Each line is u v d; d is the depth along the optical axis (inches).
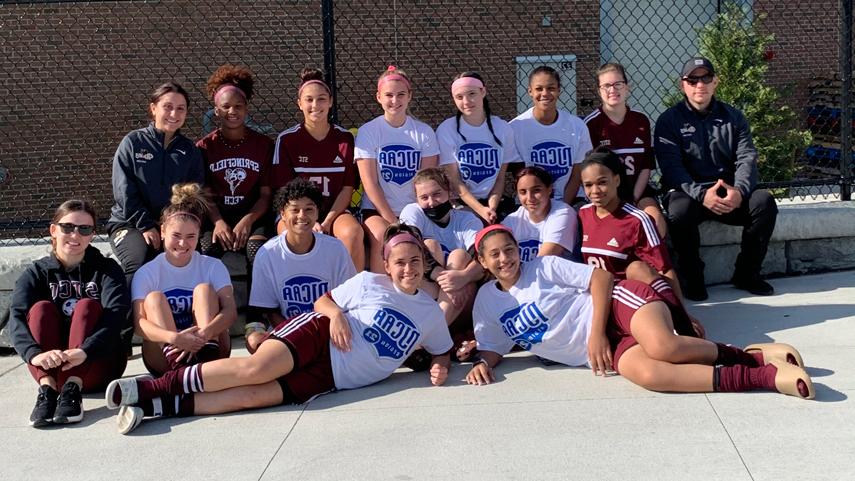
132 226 207.2
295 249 187.6
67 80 432.8
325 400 163.0
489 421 146.8
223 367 155.8
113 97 437.7
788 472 122.0
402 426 146.6
